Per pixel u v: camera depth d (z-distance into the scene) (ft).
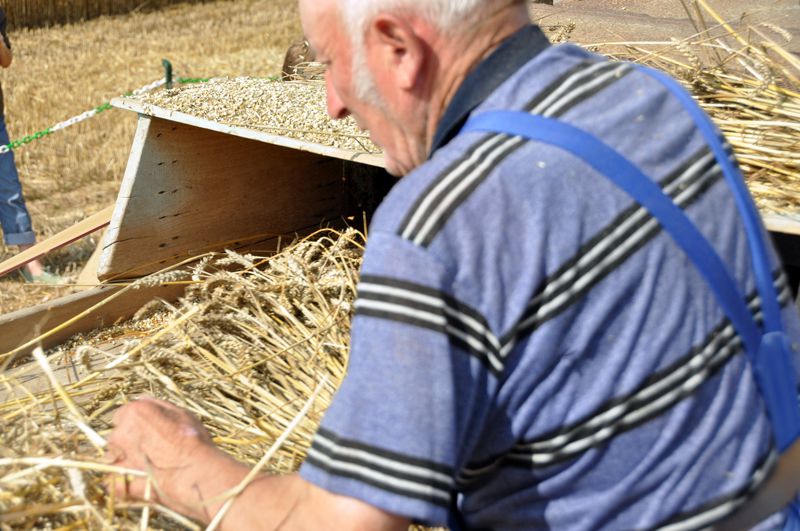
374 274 3.68
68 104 29.81
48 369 5.67
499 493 4.14
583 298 3.67
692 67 8.56
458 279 3.61
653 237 3.73
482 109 3.91
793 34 9.28
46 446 5.54
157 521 5.09
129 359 7.28
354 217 11.50
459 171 3.71
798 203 6.46
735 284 3.91
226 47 40.98
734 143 7.32
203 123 9.01
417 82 4.00
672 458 3.84
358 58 4.03
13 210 17.60
